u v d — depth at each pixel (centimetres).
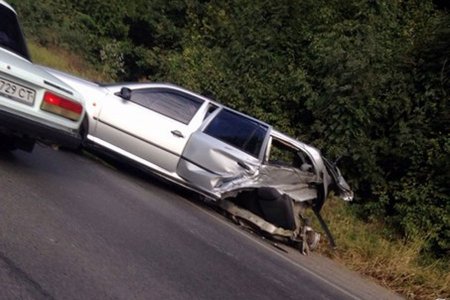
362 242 905
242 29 1639
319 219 897
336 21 1513
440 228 992
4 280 376
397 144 1138
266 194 805
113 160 896
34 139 608
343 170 1189
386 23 1497
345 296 651
